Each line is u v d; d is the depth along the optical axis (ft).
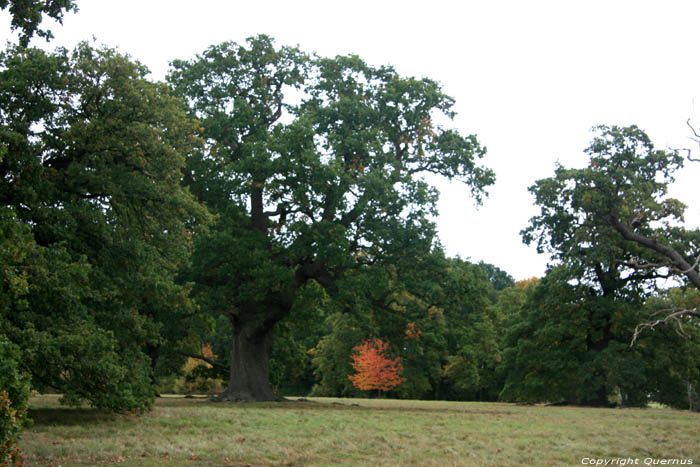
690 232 130.82
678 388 143.54
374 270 95.81
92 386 54.90
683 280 128.88
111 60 61.00
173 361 128.47
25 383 30.22
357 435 52.16
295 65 109.81
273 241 100.12
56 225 58.44
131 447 41.73
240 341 105.29
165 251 70.54
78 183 62.18
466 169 105.81
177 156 65.21
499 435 55.52
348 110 99.09
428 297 97.66
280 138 92.94
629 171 115.96
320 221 93.81
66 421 56.44
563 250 135.33
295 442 46.37
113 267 64.03
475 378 200.75
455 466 36.91
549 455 43.04
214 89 105.29
